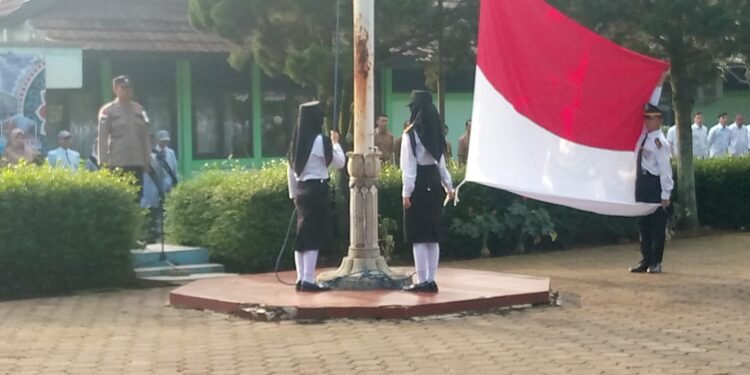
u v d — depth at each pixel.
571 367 8.62
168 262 14.80
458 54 16.77
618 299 11.88
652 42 17.12
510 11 12.14
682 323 10.45
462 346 9.43
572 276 13.77
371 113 12.05
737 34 16.03
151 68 23.19
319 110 11.58
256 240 14.77
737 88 29.98
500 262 15.46
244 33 16.31
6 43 17.67
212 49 22.83
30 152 16.34
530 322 10.55
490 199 16.12
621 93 12.70
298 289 11.70
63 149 17.14
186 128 23.56
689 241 17.42
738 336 9.83
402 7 15.19
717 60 17.22
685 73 17.53
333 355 9.12
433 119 11.27
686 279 13.32
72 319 11.16
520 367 8.63
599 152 12.63
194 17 16.70
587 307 11.40
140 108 14.94
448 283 12.17
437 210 11.39
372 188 12.03
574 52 12.38
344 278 11.86
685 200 18.25
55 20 22.27
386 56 16.91
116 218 13.50
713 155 23.02
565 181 12.41
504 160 12.11
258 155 24.58
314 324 10.57
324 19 15.47
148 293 13.03
